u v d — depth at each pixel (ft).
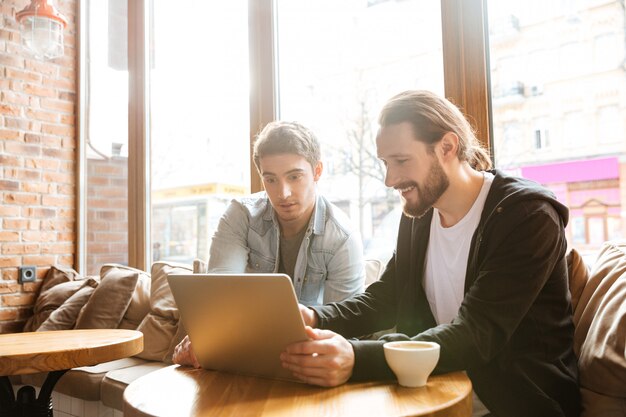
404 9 8.11
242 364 3.66
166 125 11.67
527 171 6.93
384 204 8.22
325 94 9.00
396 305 4.88
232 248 6.12
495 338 3.69
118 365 8.14
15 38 11.89
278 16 9.68
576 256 5.20
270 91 9.58
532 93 6.89
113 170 12.47
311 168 5.72
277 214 6.10
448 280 4.51
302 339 3.33
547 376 3.89
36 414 5.89
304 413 2.80
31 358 5.08
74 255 12.66
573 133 6.62
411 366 3.18
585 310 4.69
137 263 11.84
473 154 4.66
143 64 11.89
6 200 11.55
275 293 3.24
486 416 4.09
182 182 11.27
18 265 11.66
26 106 11.97
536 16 6.89
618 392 3.92
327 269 5.96
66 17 12.78
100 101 12.75
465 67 7.29
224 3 10.57
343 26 8.82
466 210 4.39
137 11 12.00
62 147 12.56
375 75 8.41
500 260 3.84
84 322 9.05
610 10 6.39
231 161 10.28
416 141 4.06
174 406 2.99
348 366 3.35
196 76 11.07
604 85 6.42
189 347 3.99
